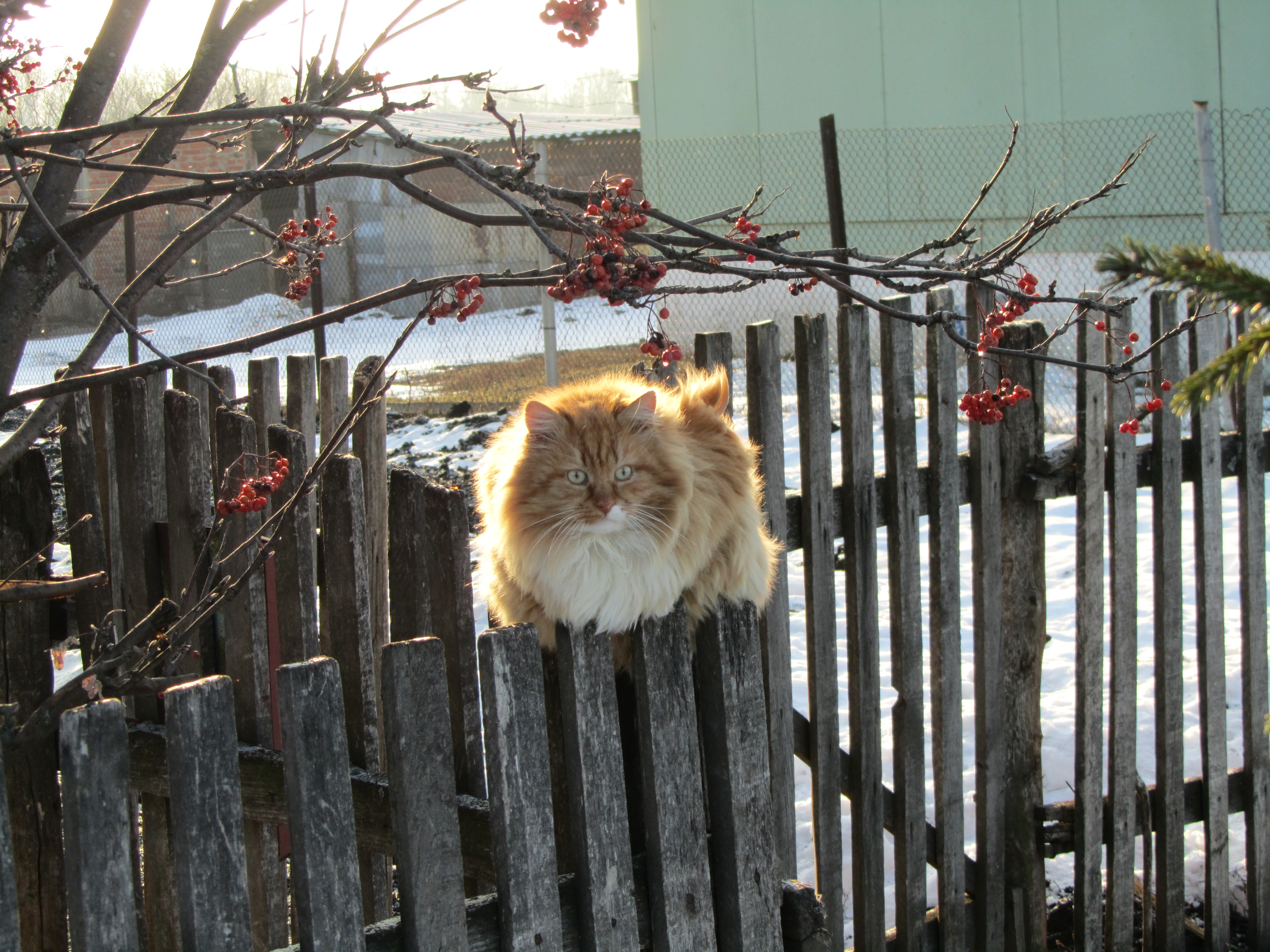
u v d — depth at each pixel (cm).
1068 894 388
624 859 213
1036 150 1163
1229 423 697
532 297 1936
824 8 1258
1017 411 329
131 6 254
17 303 246
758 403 298
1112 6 1103
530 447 244
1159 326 340
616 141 1853
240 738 289
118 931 163
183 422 285
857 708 320
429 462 836
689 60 1352
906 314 217
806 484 306
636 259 178
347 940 181
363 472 299
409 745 187
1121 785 351
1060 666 533
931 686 372
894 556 321
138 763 292
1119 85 1114
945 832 335
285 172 214
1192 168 1080
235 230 1769
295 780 177
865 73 1251
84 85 251
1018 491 333
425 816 189
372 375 271
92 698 215
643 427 237
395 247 1848
